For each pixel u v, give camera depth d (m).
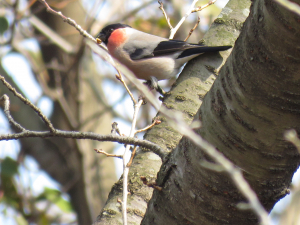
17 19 12.79
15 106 14.98
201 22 14.75
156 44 10.04
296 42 3.39
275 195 4.09
